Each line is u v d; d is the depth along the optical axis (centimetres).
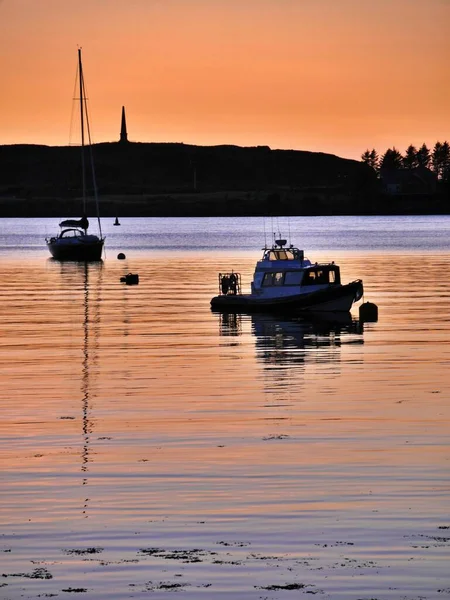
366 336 9262
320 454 4612
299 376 6894
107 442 4891
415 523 3628
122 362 7656
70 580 3172
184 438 4962
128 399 6059
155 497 3959
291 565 3269
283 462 4469
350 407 5725
